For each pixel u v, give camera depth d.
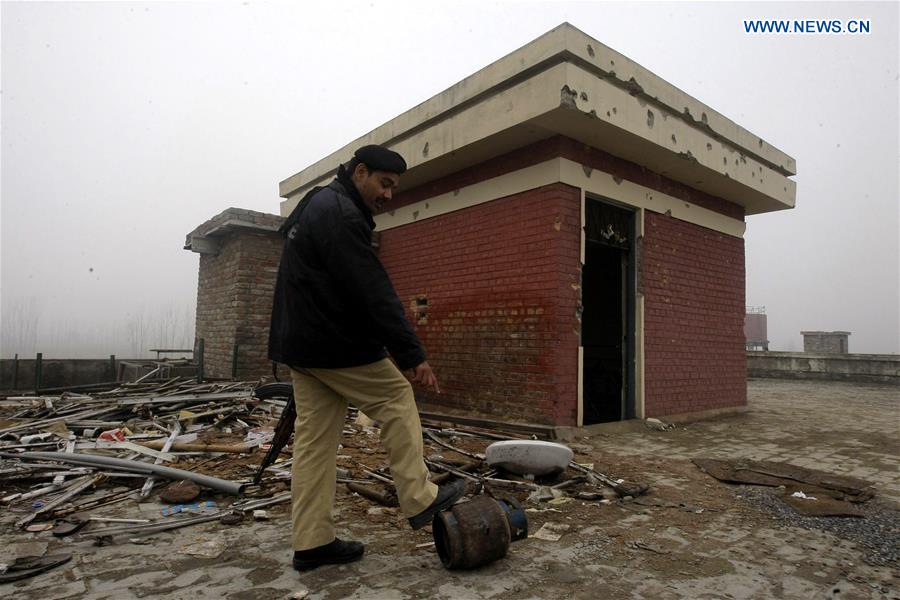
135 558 2.35
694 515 3.21
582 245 6.31
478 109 6.37
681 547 2.67
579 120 5.74
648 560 2.49
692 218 7.86
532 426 5.99
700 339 7.88
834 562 2.51
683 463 4.68
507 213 6.74
